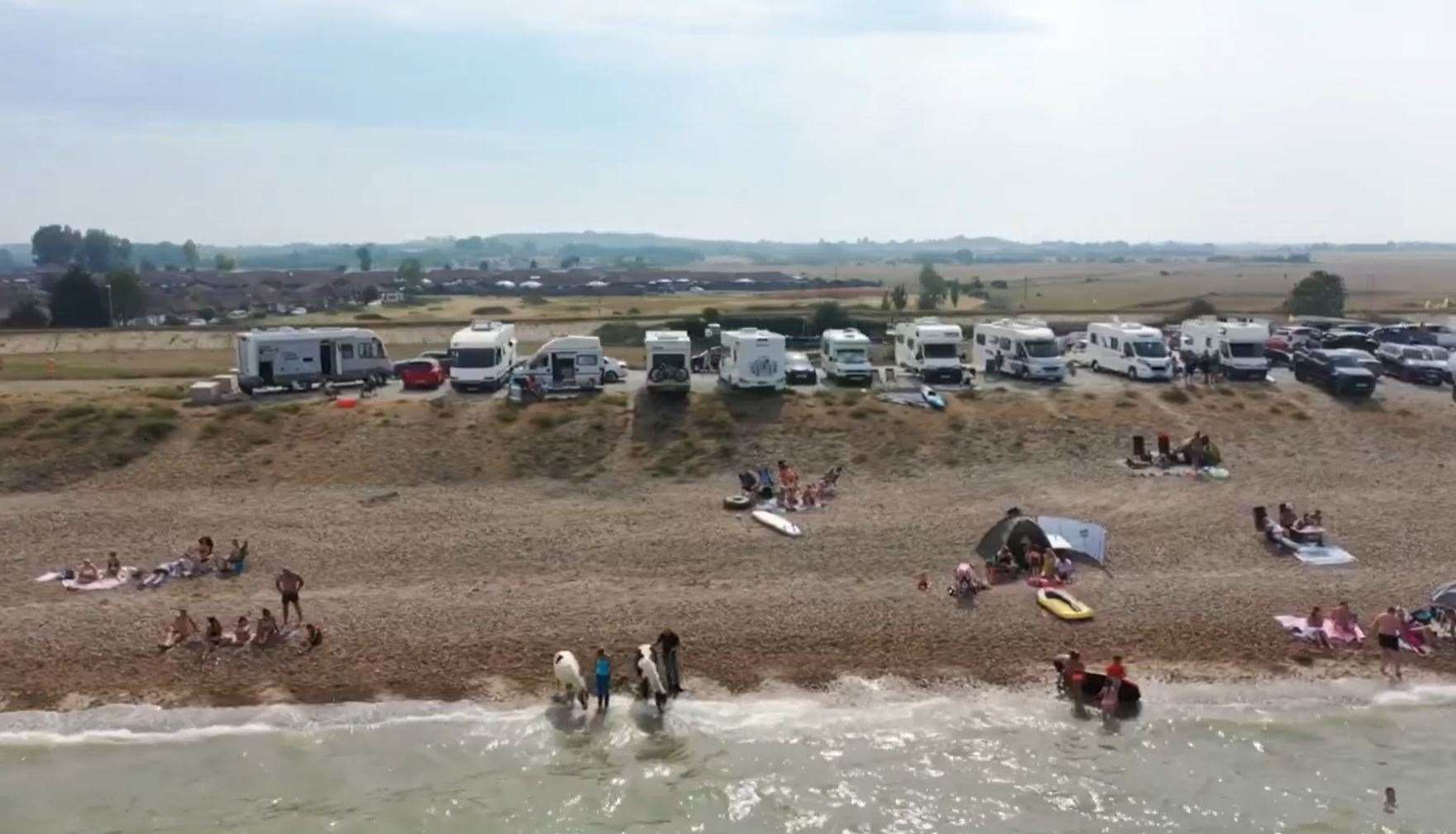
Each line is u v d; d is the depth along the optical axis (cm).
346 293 17675
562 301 16300
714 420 4775
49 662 2675
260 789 2231
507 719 2488
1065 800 2214
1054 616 2969
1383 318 9388
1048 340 5788
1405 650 2795
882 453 4503
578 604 3036
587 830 2117
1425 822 2136
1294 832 2112
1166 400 5178
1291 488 4122
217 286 19525
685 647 2792
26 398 4878
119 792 2216
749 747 2397
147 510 3844
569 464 4384
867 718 2509
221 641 2761
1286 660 2756
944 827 2130
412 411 4806
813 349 7556
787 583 3203
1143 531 3625
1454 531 3622
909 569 3316
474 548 3491
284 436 4528
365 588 3159
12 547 3472
